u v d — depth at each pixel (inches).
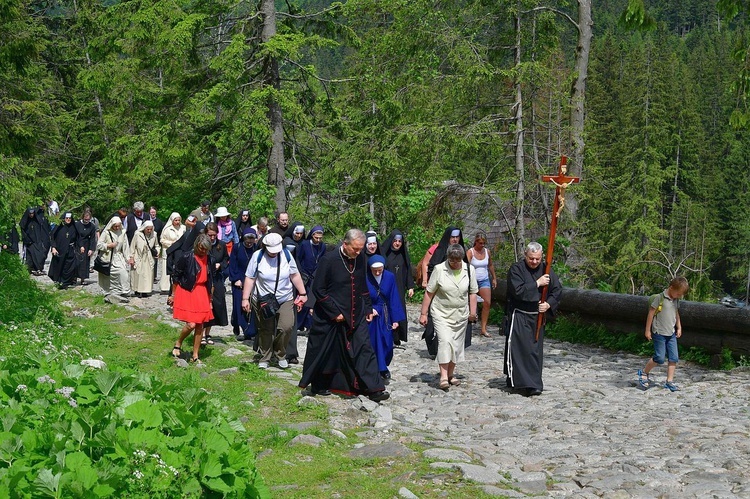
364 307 376.2
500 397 393.7
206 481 185.9
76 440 184.5
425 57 822.5
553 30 844.6
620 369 481.1
